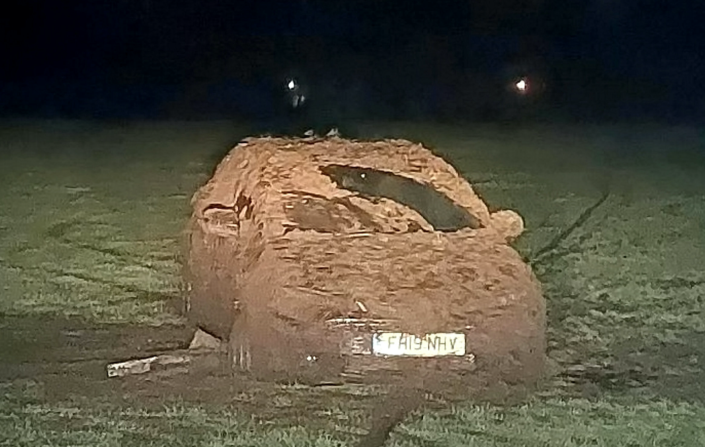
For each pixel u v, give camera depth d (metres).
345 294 8.60
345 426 8.43
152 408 9.04
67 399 9.31
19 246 14.79
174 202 17.80
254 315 8.82
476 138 26.05
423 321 8.47
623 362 10.26
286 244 9.12
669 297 12.54
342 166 10.12
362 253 9.01
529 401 8.90
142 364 9.77
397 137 25.70
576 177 20.69
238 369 8.91
